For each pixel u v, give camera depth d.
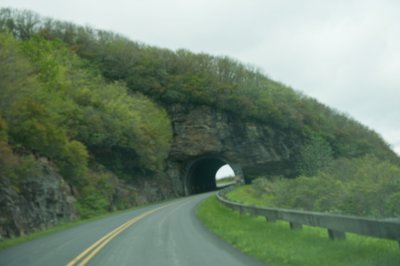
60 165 42.47
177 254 12.02
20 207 29.73
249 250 12.23
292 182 48.69
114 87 76.62
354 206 33.31
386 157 121.88
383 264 8.87
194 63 105.44
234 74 112.00
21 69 35.94
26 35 89.06
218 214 27.83
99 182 51.88
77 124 54.31
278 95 113.56
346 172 66.94
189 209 35.91
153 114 81.44
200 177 115.12
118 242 15.55
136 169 69.69
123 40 103.56
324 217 12.38
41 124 38.59
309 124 115.62
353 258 9.79
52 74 55.00
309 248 11.66
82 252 13.42
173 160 92.44
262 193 60.75
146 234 17.88
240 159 99.44
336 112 135.12
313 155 99.31
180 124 94.38
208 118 96.12
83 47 94.88
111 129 60.12
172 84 94.81
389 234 8.98
